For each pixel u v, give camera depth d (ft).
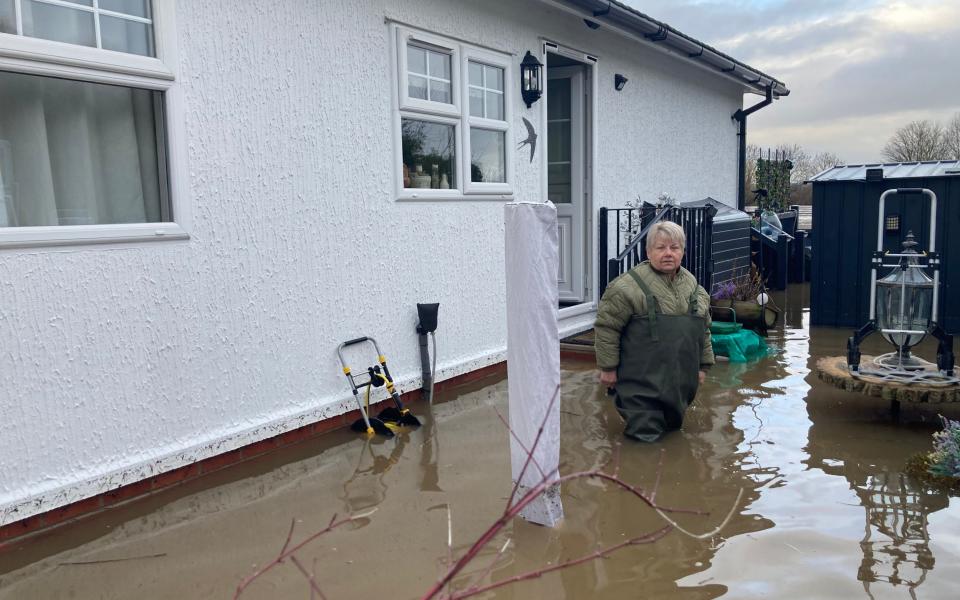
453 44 18.80
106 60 11.44
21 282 10.56
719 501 11.76
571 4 21.98
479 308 20.39
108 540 10.57
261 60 14.02
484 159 20.56
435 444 14.78
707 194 36.35
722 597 8.87
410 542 10.46
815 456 13.75
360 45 16.21
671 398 14.56
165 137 12.57
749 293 27.86
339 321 15.96
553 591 9.09
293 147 14.74
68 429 11.19
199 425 13.14
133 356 12.03
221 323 13.46
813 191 26.94
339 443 14.92
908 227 25.14
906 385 14.92
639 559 9.87
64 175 11.55
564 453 14.10
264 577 9.52
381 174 16.89
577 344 23.09
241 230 13.76
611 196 27.27
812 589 9.00
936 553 9.91
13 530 10.58
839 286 26.91
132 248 11.96
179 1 12.52
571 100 25.98
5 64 10.30
